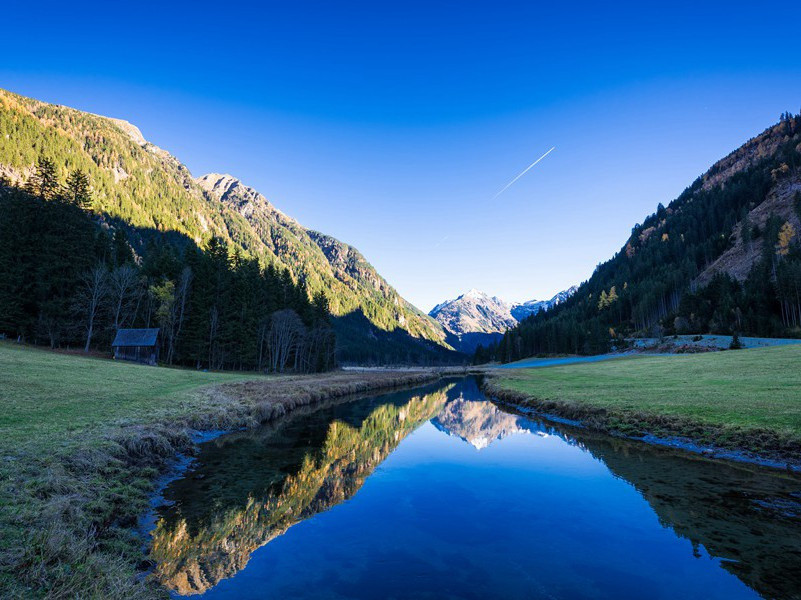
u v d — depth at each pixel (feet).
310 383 197.36
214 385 138.21
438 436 93.91
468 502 47.06
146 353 202.18
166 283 223.71
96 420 61.62
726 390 96.58
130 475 47.01
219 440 76.64
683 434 71.92
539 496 48.34
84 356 181.98
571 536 36.78
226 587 28.07
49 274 204.85
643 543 34.65
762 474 53.11
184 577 29.12
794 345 180.34
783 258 372.17
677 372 146.41
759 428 64.03
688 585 27.76
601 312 580.71
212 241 275.59
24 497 31.78
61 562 24.31
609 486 50.29
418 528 39.60
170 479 51.93
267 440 79.92
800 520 38.17
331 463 64.64
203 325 234.58
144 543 33.42
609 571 30.25
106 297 227.20
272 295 308.60
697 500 44.04
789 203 536.83
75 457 43.62
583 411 98.12
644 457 64.03
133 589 24.89
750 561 30.68
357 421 111.86
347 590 27.94
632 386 124.47
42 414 60.80
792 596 25.86
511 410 132.36
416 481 56.39
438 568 31.35
